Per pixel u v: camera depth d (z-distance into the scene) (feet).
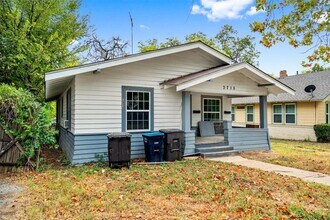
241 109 78.02
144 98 33.09
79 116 28.89
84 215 14.02
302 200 17.04
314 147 46.88
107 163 28.58
